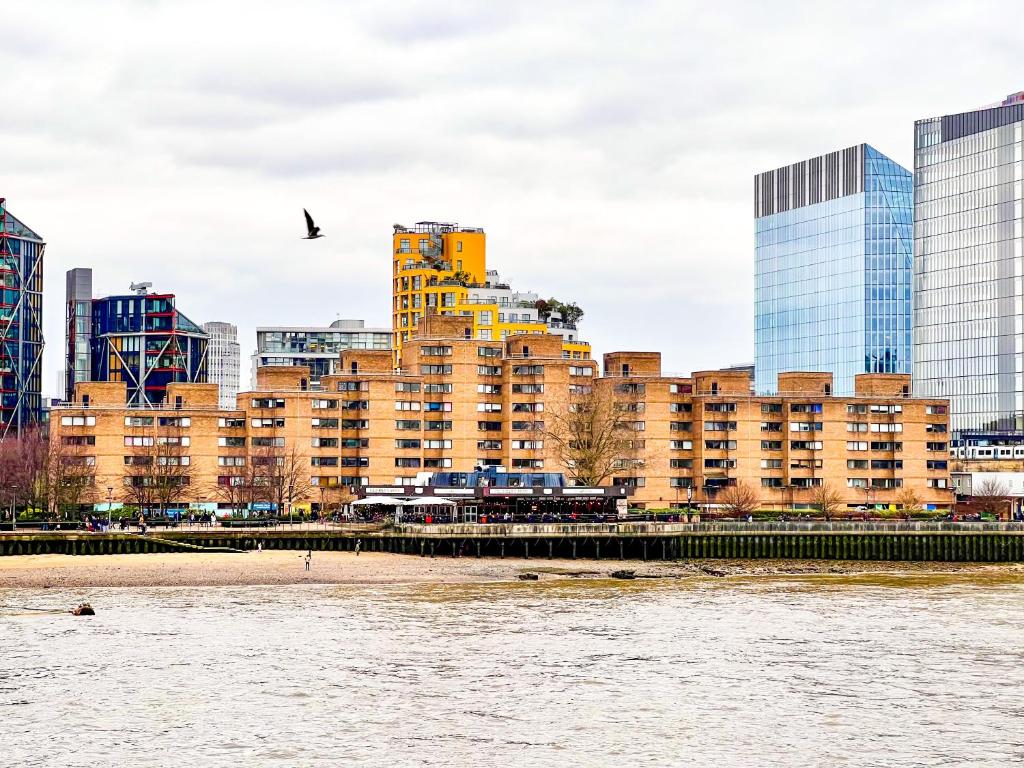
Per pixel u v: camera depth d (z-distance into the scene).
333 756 91.94
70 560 197.75
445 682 112.94
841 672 118.19
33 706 103.88
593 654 125.44
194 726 98.62
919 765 91.12
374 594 169.00
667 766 90.50
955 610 158.12
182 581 179.50
